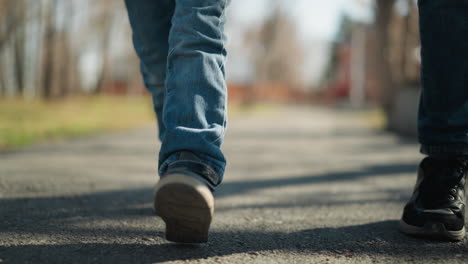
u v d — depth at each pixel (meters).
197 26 1.16
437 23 1.39
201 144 1.07
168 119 1.12
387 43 8.43
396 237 1.42
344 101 34.97
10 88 22.03
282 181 2.73
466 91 1.38
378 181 2.78
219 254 1.18
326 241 1.36
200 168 1.05
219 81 1.16
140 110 14.27
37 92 20.02
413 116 6.89
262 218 1.69
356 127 9.62
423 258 1.20
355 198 2.19
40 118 8.25
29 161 3.27
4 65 21.80
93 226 1.45
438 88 1.40
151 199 1.98
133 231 1.40
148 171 2.97
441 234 1.36
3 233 1.33
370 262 1.17
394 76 8.46
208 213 1.04
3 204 1.74
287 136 6.97
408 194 2.32
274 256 1.19
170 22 1.49
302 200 2.11
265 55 28.78
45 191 2.06
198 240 1.12
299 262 1.15
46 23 16.80
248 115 15.84
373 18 8.65
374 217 1.74
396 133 7.75
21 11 16.55
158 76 1.53
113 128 7.52
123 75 38.88
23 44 19.89
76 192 2.08
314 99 45.66
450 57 1.38
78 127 6.86
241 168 3.34
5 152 3.85
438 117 1.41
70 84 21.64
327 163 3.73
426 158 1.48
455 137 1.39
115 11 22.30
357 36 30.33
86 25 22.41
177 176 1.00
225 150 4.78
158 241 1.29
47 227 1.42
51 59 16.97
